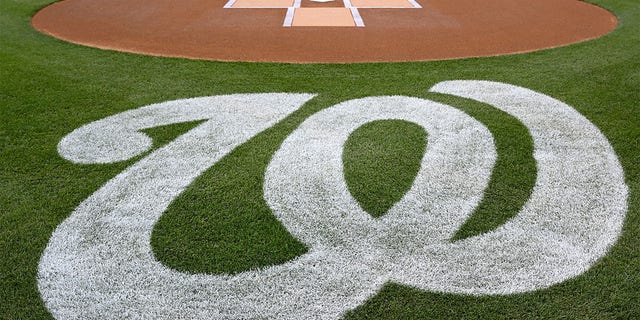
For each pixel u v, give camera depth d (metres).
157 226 4.10
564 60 7.67
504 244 3.91
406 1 11.84
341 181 4.68
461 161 4.99
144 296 3.47
